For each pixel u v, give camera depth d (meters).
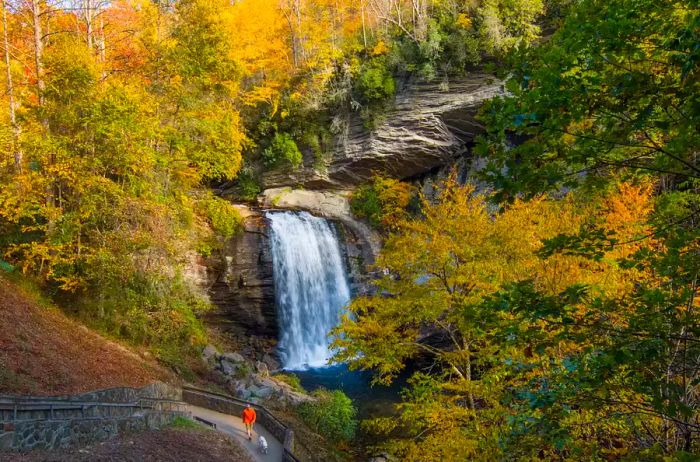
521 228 10.89
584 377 4.55
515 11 31.41
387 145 36.59
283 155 38.38
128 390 13.41
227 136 24.38
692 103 3.54
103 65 21.00
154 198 19.31
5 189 16.89
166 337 21.58
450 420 10.57
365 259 35.12
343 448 17.72
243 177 39.03
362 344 12.24
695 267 4.21
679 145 3.79
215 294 29.12
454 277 11.37
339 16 42.41
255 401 19.91
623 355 4.04
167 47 21.55
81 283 18.52
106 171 19.34
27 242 19.31
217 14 22.67
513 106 3.96
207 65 22.45
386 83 35.38
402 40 36.88
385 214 36.44
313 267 33.00
